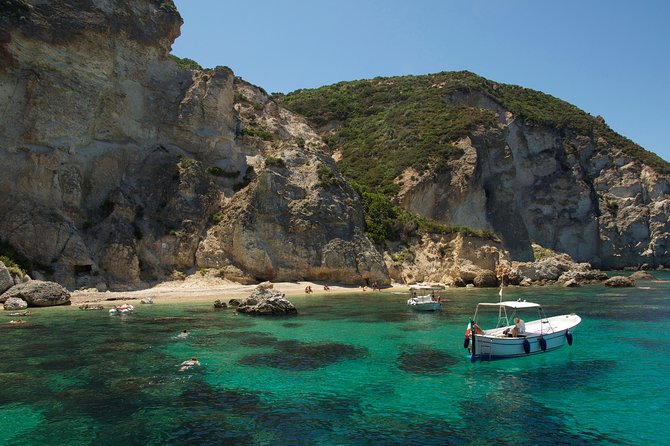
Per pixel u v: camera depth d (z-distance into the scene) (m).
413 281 58.69
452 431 13.13
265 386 16.77
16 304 33.03
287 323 29.45
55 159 42.16
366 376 18.14
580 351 22.62
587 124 108.38
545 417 14.21
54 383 16.64
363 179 80.44
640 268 97.19
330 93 117.44
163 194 50.06
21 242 38.53
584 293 49.53
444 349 22.69
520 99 112.50
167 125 53.97
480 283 57.88
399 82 116.44
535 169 97.25
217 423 13.42
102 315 31.27
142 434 12.60
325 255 52.47
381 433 12.95
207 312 33.34
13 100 41.19
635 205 101.12
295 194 54.78
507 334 22.47
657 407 15.09
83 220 43.81
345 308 36.72
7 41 40.09
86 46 45.38
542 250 85.19
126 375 17.72
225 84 58.00
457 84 104.00
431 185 75.19
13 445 11.88
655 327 28.86
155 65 54.50
